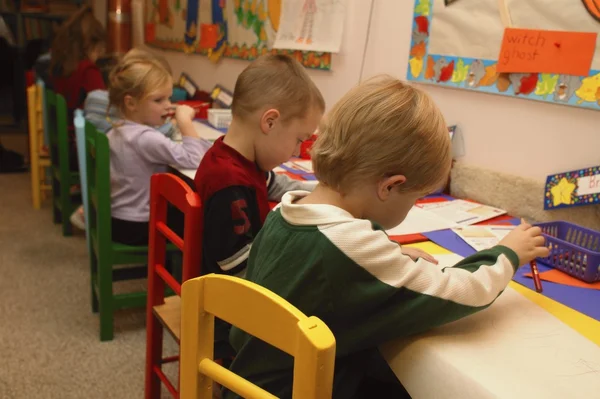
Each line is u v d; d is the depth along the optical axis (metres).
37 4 4.48
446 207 1.57
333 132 0.89
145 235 1.98
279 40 2.45
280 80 1.29
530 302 0.96
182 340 0.85
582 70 1.37
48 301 2.27
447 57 1.72
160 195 1.38
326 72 2.25
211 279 0.79
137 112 2.02
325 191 0.93
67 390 1.73
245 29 2.71
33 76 3.78
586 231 1.24
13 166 4.11
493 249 0.93
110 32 3.78
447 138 0.89
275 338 0.71
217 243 1.24
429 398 0.77
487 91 1.61
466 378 0.73
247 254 1.24
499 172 1.60
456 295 0.81
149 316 1.47
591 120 1.37
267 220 0.96
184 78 3.38
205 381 0.85
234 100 1.34
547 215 1.47
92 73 2.99
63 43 3.08
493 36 1.57
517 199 1.54
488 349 0.79
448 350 0.79
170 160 1.90
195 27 3.22
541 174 1.50
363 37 2.04
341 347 0.84
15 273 2.50
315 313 0.84
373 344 0.83
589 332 0.87
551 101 1.44
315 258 0.82
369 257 0.80
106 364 1.87
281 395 0.89
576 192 1.39
